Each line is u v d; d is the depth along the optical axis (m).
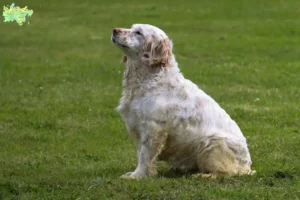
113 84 21.52
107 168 11.38
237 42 31.83
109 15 40.53
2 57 27.59
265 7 42.44
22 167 11.45
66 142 13.76
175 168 10.84
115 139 14.05
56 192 9.48
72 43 31.50
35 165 11.61
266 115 16.50
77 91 20.02
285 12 40.62
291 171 10.60
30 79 22.38
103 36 33.56
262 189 9.62
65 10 42.09
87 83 21.64
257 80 22.33
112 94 19.47
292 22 37.41
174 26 36.81
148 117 10.35
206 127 10.42
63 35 33.81
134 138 10.74
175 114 10.34
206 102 10.57
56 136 14.32
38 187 9.73
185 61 26.84
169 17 39.78
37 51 29.33
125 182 9.95
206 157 10.36
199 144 10.40
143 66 10.48
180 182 9.98
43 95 19.31
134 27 10.58
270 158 11.96
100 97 18.95
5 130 14.86
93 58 27.55
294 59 27.52
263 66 25.41
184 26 36.81
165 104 10.32
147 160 10.47
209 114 10.48
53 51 29.34
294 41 32.12
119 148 13.27
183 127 10.36
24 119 15.95
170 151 10.59
